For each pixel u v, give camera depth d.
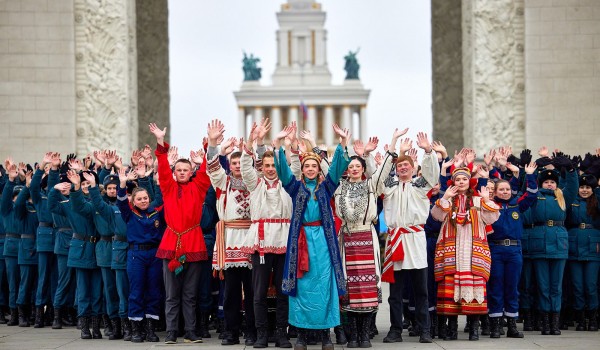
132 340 17.61
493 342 16.98
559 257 18.31
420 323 16.91
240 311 17.52
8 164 21.33
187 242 16.81
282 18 131.75
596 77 31.17
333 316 15.12
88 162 20.47
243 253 16.48
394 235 16.77
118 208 17.98
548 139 31.22
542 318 18.52
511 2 31.73
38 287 20.86
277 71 130.38
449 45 39.00
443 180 17.89
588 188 19.34
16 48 30.95
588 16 31.17
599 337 17.94
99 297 18.64
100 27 31.34
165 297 18.41
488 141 31.73
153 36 40.06
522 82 31.69
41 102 30.97
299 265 15.13
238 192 16.66
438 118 39.12
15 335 19.23
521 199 17.86
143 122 39.47
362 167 16.55
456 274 16.97
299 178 16.34
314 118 124.50
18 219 21.36
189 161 17.36
